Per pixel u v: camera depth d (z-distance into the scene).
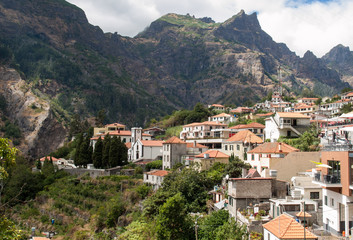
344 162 38.97
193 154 100.81
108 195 90.31
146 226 61.59
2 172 27.55
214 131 124.06
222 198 59.81
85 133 177.00
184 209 53.56
